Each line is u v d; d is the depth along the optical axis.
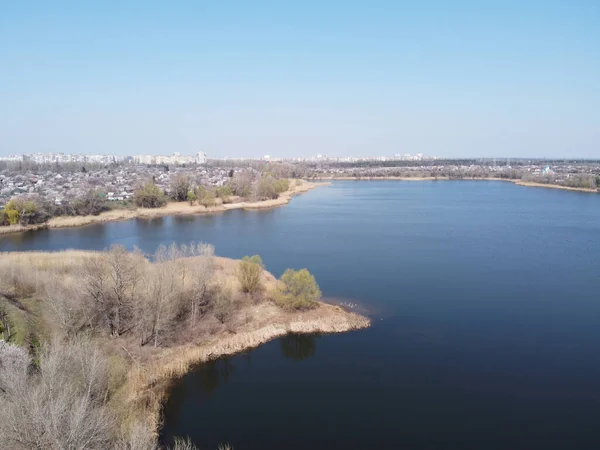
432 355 43.12
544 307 55.03
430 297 58.75
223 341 45.66
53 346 31.61
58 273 59.09
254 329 48.84
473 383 38.16
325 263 75.56
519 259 77.38
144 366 40.12
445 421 33.00
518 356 42.78
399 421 33.06
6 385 26.22
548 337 46.81
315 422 33.00
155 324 45.03
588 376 39.12
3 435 20.83
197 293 50.28
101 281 45.88
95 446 23.12
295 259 78.44
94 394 30.44
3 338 36.34
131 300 46.84
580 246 86.69
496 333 47.84
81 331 43.94
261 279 62.75
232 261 72.19
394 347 44.97
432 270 70.94
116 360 38.47
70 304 44.44
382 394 36.69
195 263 55.28
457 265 73.81
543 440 30.86
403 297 58.84
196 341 45.81
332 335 48.00
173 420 33.34
